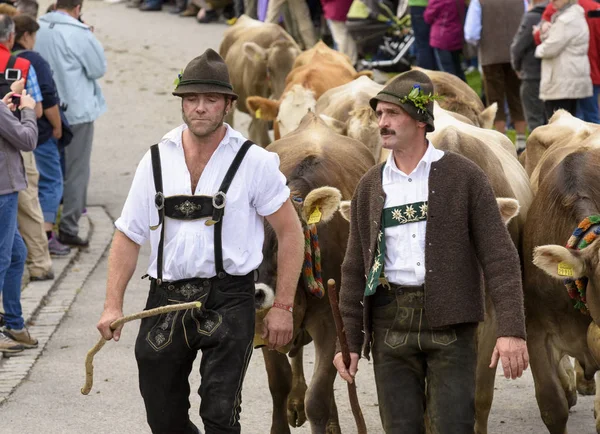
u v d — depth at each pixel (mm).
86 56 17766
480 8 22281
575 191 9305
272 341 7906
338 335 7738
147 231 7828
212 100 7562
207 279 7652
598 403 10516
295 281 7961
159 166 7711
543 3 20688
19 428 10555
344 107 15445
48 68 15922
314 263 9109
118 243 7828
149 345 7652
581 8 19891
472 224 7539
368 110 13555
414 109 7508
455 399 7453
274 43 22359
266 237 8781
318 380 9508
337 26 28656
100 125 27359
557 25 19797
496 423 10883
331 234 9789
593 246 8102
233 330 7547
